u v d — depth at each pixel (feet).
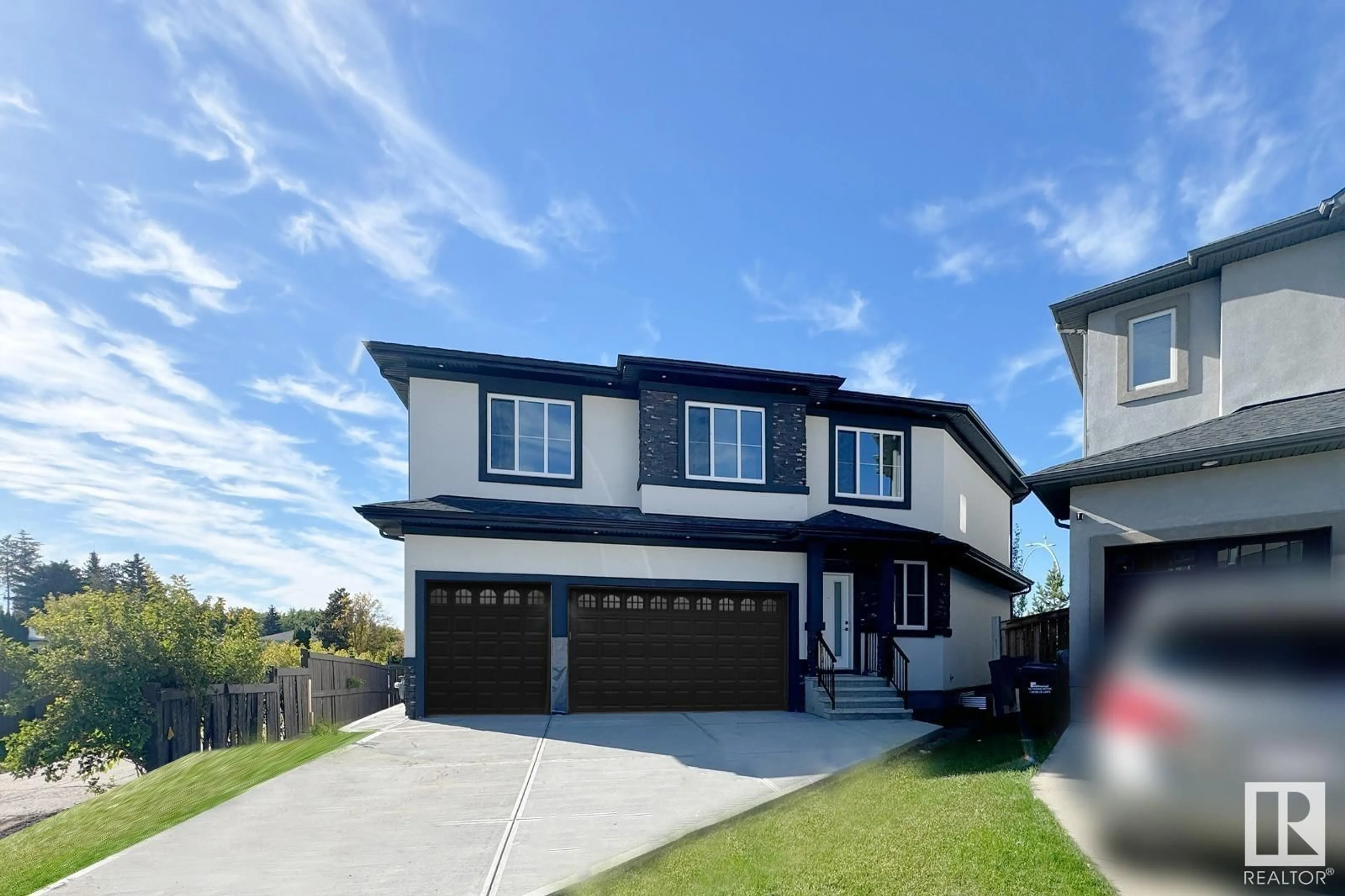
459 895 15.17
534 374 47.70
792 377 48.75
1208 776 15.12
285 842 18.86
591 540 45.57
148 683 37.47
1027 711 36.86
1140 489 31.40
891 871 15.70
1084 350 42.88
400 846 18.48
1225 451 27.53
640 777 26.22
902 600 52.19
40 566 285.02
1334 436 24.86
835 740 34.09
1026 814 18.94
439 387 46.65
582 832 19.43
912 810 20.84
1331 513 26.12
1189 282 38.09
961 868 15.52
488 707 43.50
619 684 45.34
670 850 18.11
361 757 30.09
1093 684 31.19
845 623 50.57
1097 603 32.01
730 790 24.02
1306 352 33.24
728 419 49.67
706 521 46.78
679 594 46.98
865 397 52.34
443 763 28.84
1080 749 26.89
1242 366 35.22
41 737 35.99
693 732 36.81
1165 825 15.64
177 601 41.16
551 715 43.37
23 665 41.39
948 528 54.39
